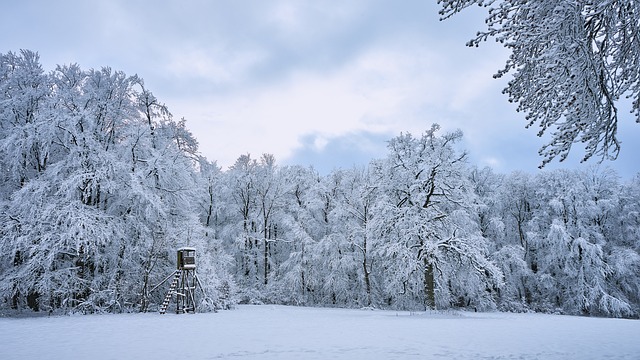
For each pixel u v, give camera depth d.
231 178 40.66
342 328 14.33
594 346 9.92
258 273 38.41
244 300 34.28
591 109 5.74
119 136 25.25
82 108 22.84
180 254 23.25
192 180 27.19
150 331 13.20
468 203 26.19
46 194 20.84
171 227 24.70
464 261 23.94
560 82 5.63
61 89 23.80
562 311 32.06
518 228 38.97
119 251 22.69
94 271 22.17
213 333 12.72
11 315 19.92
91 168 21.81
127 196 22.78
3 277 19.92
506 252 33.47
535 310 33.50
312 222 36.72
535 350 9.25
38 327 14.39
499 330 13.72
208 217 39.22
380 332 13.01
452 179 25.25
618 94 6.14
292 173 41.22
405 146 27.47
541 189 36.69
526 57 6.41
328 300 34.94
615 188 35.62
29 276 19.73
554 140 6.07
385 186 26.53
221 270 28.44
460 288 30.25
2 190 22.86
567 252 32.47
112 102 24.56
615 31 5.63
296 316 20.58
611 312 31.12
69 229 19.23
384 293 33.47
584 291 31.11
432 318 19.91
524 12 5.93
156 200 23.00
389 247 24.72
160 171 24.06
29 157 22.38
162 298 24.41
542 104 6.32
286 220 36.16
